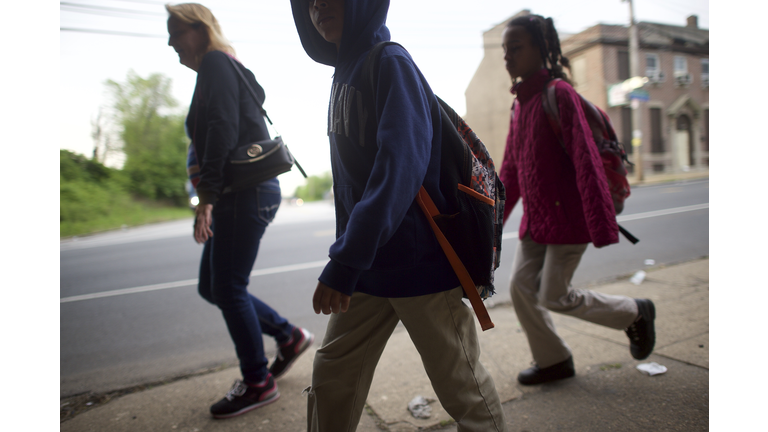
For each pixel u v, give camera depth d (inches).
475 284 44.5
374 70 44.1
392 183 37.1
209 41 80.1
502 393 78.1
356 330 48.2
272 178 77.5
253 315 78.8
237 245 76.4
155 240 414.6
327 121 51.3
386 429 69.3
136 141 948.0
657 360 85.4
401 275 43.3
